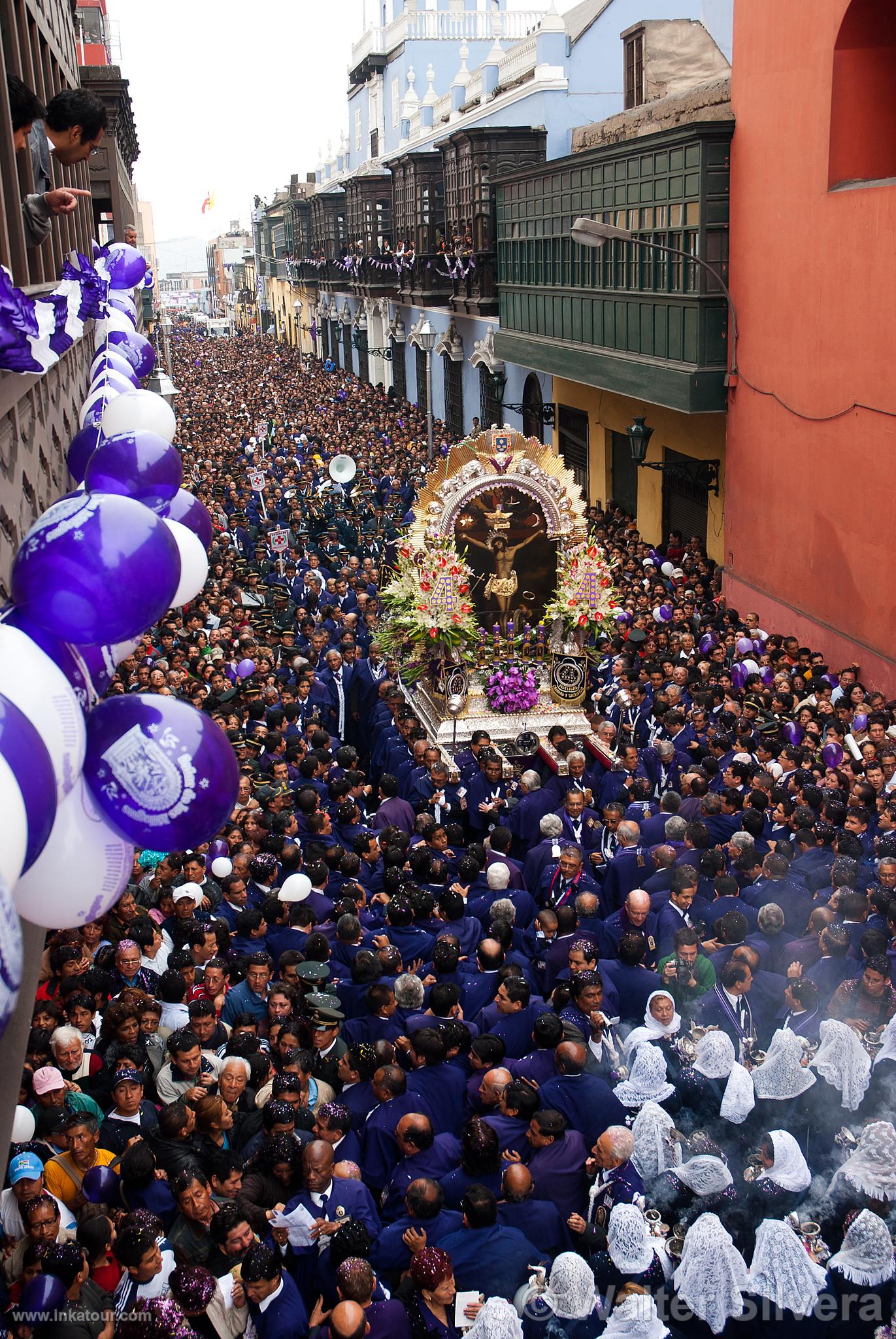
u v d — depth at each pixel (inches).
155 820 147.7
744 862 341.1
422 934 330.0
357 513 989.2
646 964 317.1
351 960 313.4
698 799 391.5
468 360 1422.2
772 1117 252.5
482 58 1987.0
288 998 284.7
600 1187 228.7
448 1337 201.5
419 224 1519.4
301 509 1032.8
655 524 916.6
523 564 558.3
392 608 571.5
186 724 149.9
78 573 138.4
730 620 614.9
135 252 390.0
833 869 327.0
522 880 374.6
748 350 673.0
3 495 232.2
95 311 286.7
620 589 687.7
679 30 928.9
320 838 386.0
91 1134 231.1
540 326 1040.2
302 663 554.3
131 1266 199.8
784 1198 228.1
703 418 789.9
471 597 557.3
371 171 1883.6
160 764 145.9
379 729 528.7
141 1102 254.7
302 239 2829.7
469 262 1261.1
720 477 771.4
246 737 470.0
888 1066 259.3
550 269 1001.5
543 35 1184.2
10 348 191.3
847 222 550.0
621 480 1010.7
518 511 551.8
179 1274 198.8
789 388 624.1
